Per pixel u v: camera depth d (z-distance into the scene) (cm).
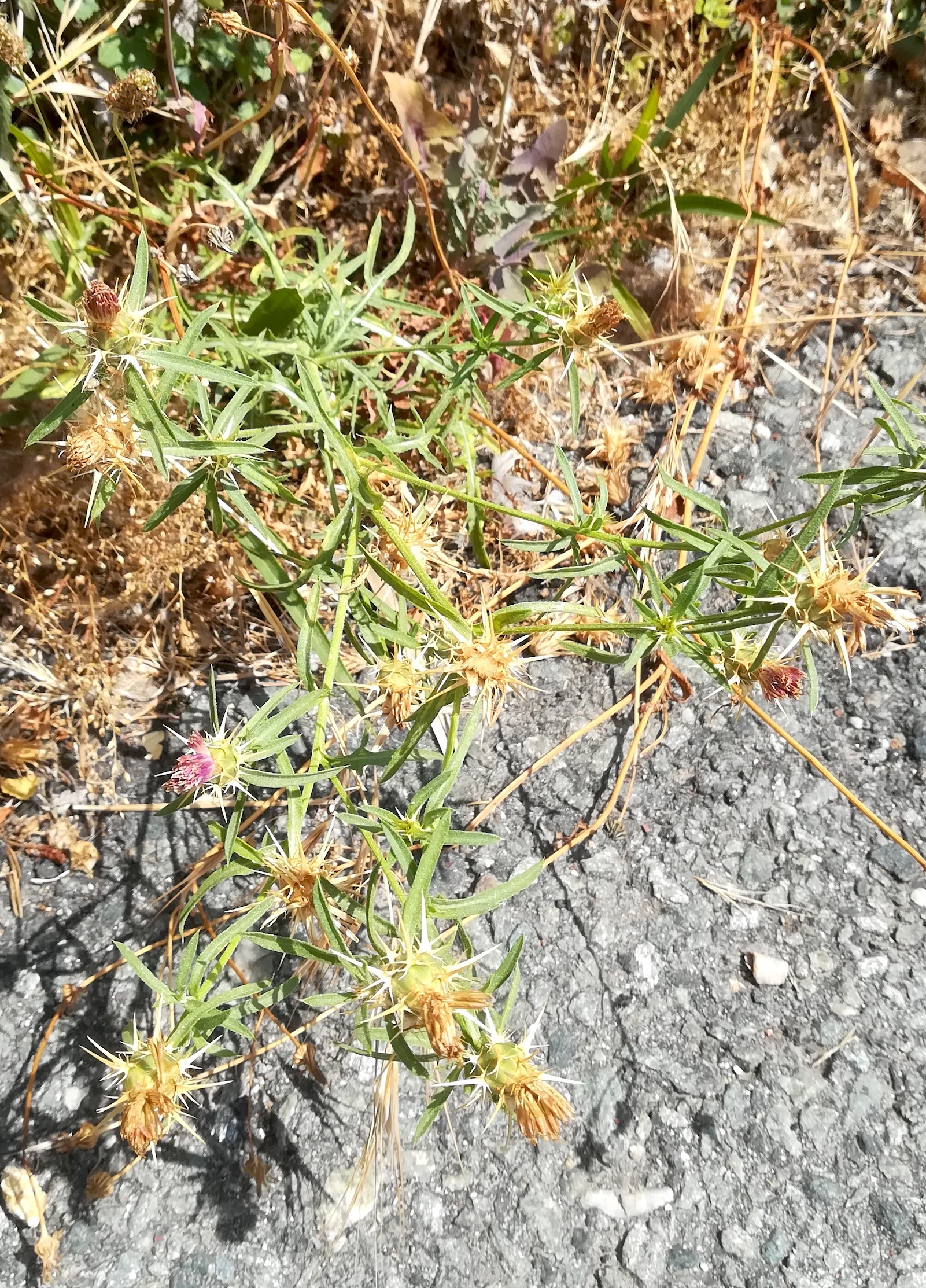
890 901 37
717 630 28
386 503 35
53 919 36
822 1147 33
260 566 35
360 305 38
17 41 35
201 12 43
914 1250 31
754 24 49
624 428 48
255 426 39
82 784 39
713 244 53
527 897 37
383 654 31
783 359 51
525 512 45
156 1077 24
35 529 41
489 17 47
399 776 39
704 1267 31
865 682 42
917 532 45
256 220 41
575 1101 33
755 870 38
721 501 47
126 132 45
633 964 36
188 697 41
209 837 38
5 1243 31
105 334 25
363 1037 26
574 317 32
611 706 42
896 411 29
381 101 47
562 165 50
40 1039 33
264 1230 31
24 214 40
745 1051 34
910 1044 34
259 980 35
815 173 56
